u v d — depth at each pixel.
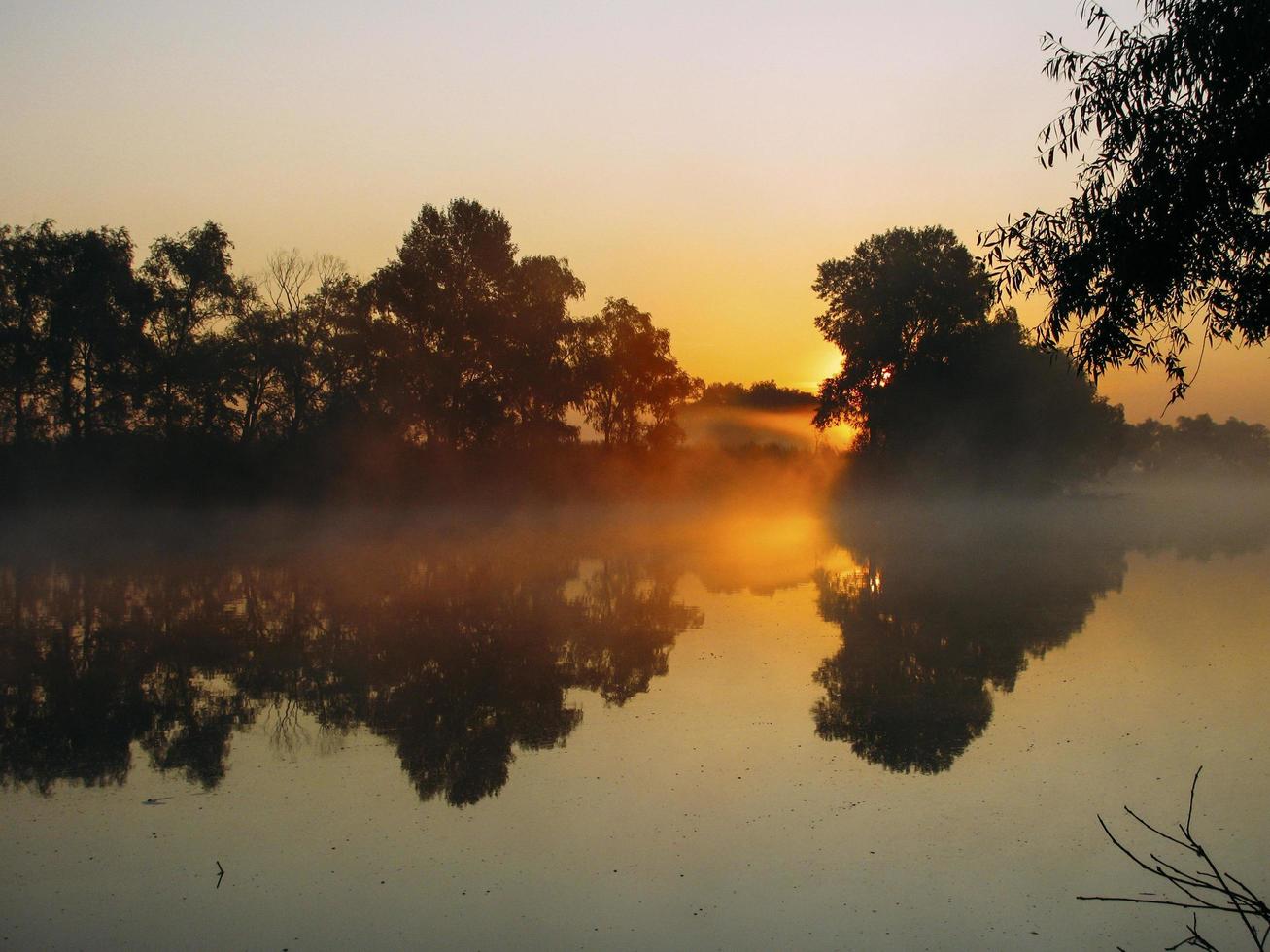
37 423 44.59
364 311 48.69
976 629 18.92
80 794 10.01
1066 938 6.93
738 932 7.04
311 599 23.30
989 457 56.00
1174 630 18.67
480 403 48.91
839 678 14.69
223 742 11.75
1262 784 9.84
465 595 23.98
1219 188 5.24
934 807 9.37
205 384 46.75
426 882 7.88
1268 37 5.00
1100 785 9.91
